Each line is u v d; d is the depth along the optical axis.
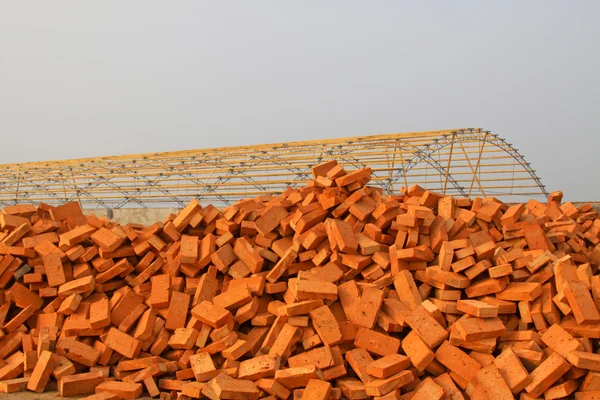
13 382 7.35
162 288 8.38
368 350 7.00
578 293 6.55
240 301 7.78
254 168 22.75
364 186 9.09
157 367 7.37
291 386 6.63
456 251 7.52
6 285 9.02
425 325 6.75
